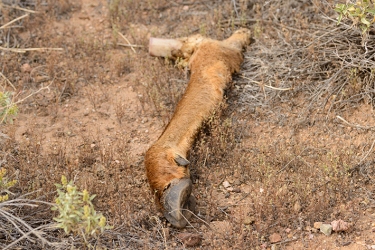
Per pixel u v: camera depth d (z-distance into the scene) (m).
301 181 8.13
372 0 9.00
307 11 10.92
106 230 7.36
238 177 8.30
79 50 11.02
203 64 9.48
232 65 9.85
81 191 7.86
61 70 10.54
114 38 11.13
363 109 9.20
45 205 7.67
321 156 8.48
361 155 8.53
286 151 8.62
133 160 8.67
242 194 8.07
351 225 7.42
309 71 9.73
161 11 11.96
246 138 8.99
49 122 9.48
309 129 9.05
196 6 11.92
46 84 10.27
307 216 7.60
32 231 6.80
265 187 7.93
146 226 7.59
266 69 9.97
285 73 9.88
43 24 11.70
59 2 12.13
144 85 10.10
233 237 7.32
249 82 9.88
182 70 10.24
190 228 7.54
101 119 9.55
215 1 11.90
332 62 9.69
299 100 9.49
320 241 7.32
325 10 10.51
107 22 11.82
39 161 8.56
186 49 10.17
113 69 10.52
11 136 8.85
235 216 7.70
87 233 6.70
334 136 8.88
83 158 8.60
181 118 8.42
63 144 9.02
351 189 7.98
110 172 8.40
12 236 7.22
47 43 11.16
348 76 9.38
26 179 8.18
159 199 7.45
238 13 11.45
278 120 9.22
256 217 7.63
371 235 7.35
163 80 10.12
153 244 7.27
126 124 9.41
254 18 11.27
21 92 9.73
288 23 10.84
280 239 7.35
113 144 9.02
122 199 7.94
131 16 11.80
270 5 11.37
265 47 10.47
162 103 9.67
